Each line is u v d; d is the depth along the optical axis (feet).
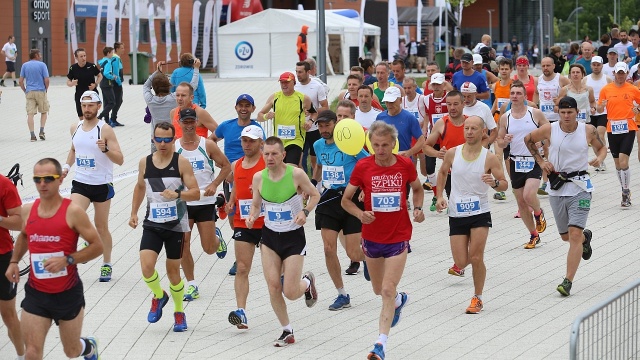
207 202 54.90
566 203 54.75
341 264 63.77
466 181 50.57
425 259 64.90
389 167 44.16
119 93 128.88
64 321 38.19
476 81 88.22
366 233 44.62
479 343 45.88
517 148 66.85
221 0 239.09
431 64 95.40
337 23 225.76
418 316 51.08
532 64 320.09
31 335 37.60
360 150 52.01
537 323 49.32
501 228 74.95
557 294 55.26
